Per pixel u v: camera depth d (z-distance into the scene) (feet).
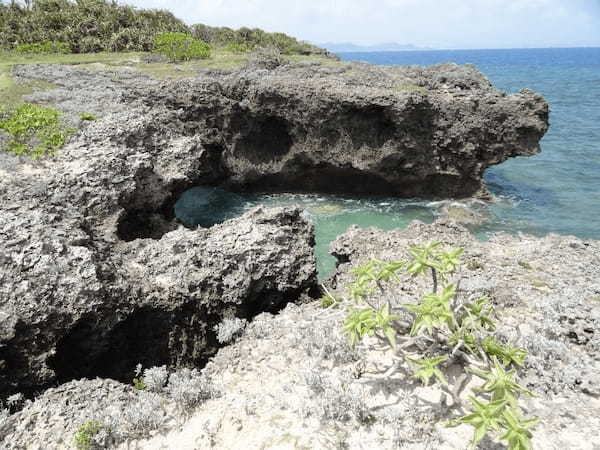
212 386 27.73
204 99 92.38
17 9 160.45
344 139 94.63
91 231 45.98
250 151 100.22
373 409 24.31
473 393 24.50
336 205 95.14
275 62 120.88
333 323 32.63
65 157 59.82
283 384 27.30
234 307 42.37
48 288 33.88
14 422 26.14
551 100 235.81
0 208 39.70
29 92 87.92
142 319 39.40
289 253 46.50
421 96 89.97
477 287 36.04
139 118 68.54
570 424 22.79
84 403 27.81
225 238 44.75
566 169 114.62
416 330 23.56
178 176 67.67
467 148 92.99
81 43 142.00
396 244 51.26
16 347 32.22
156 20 169.78
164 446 23.95
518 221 83.35
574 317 31.04
